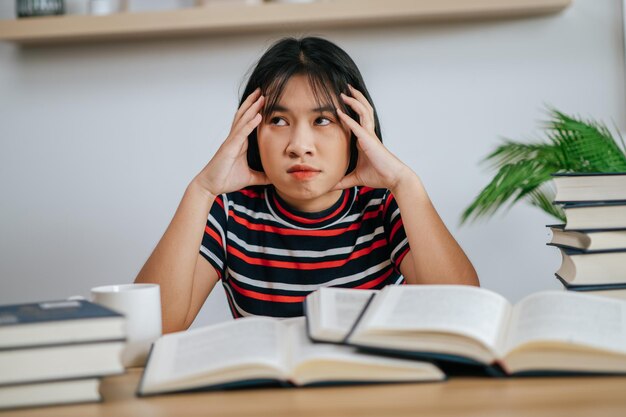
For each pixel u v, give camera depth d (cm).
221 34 255
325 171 119
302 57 120
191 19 238
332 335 74
